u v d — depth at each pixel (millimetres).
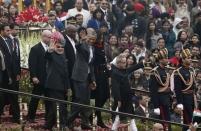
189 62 52562
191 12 71062
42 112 52688
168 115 51844
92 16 62125
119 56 50938
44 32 50281
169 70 54219
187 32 67375
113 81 50688
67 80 49562
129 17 66312
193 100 52688
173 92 52375
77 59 50188
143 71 56031
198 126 51000
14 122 50469
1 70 49812
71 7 64812
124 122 51219
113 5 66188
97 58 51969
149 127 52156
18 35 57344
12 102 50406
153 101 51781
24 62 55500
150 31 65688
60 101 47281
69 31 51188
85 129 50844
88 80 50938
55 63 49281
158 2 70375
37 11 59062
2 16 56938
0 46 49938
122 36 60906
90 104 53125
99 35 51906
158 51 53469
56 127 49156
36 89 50688
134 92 53906
